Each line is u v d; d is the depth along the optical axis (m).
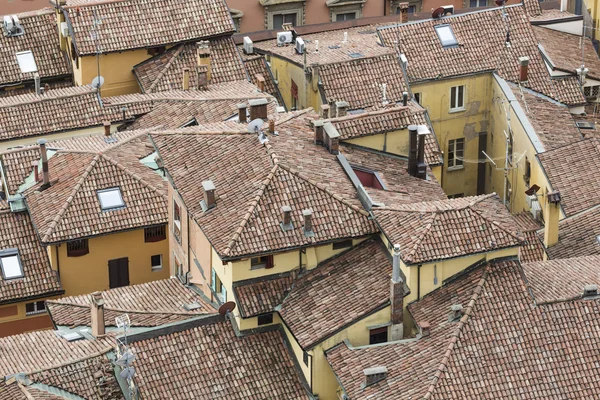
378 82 184.88
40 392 134.12
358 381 133.38
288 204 144.12
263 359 141.25
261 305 141.88
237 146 151.38
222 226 143.38
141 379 137.50
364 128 159.62
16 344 144.50
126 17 195.50
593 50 198.75
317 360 138.12
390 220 142.25
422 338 135.50
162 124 182.38
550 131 181.38
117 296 152.88
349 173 149.75
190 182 150.38
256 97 182.12
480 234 139.12
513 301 136.62
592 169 169.38
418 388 130.25
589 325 136.12
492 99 190.88
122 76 196.25
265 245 141.12
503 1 197.25
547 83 189.75
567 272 144.88
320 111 177.38
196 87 191.50
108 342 141.88
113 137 176.88
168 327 141.12
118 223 166.38
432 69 188.75
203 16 197.62
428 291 138.88
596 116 189.75
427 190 155.00
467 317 134.75
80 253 166.75
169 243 164.00
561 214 166.12
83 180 168.00
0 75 197.62
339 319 138.12
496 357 133.12
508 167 184.00
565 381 132.75
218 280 147.25
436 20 193.38
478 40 192.00
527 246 161.38
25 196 170.25
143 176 170.50
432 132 171.88
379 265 141.88
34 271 166.62
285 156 149.00
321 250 144.12
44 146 168.75
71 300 154.00
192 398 137.38
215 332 142.12
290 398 139.12
